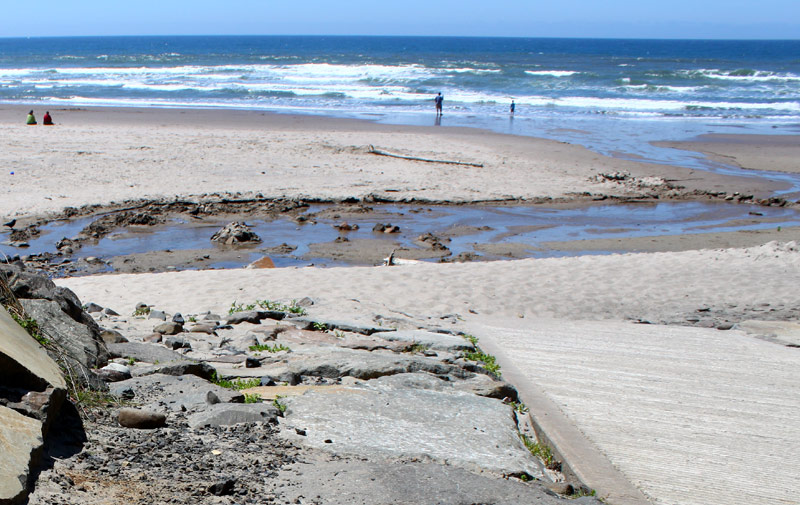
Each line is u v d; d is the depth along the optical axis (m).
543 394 7.16
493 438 5.59
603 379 7.78
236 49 168.75
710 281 13.37
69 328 5.98
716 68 86.94
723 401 7.21
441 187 22.91
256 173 23.83
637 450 5.86
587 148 31.00
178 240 17.06
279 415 5.56
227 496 4.03
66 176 22.22
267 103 49.53
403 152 28.22
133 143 28.30
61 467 4.00
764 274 13.73
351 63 96.94
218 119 38.59
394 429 5.51
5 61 105.44
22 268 7.02
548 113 44.69
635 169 26.81
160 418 4.93
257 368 6.98
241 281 12.57
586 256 15.34
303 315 10.02
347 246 16.91
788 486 5.34
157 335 7.84
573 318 11.32
